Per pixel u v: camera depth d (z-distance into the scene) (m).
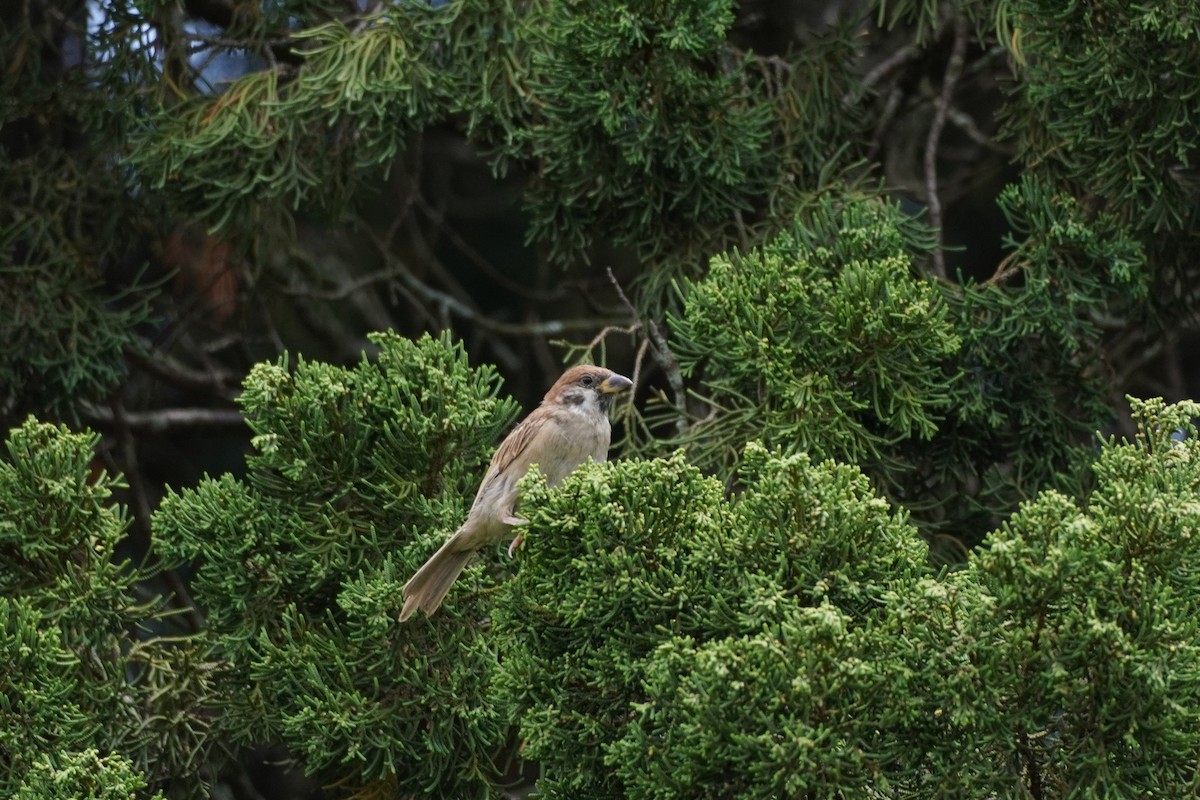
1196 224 11.62
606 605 7.25
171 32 13.21
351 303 17.98
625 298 11.53
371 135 12.52
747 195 11.88
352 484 9.59
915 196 13.22
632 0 10.91
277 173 12.46
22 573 9.64
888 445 10.12
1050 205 10.99
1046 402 10.91
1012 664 6.76
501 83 12.09
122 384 14.43
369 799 9.41
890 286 9.67
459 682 9.14
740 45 15.61
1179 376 14.98
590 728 7.41
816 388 9.67
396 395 9.60
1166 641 6.73
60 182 13.27
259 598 9.58
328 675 9.19
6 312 12.80
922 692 6.88
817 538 7.27
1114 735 6.86
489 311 18.38
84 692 9.42
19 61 13.45
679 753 6.75
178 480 17.05
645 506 7.33
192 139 12.52
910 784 7.19
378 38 12.30
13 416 13.18
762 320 9.70
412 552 9.27
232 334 15.46
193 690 9.95
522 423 9.92
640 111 11.10
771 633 6.67
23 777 8.45
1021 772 7.15
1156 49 10.59
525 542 7.58
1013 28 11.91
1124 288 10.92
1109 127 10.88
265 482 9.68
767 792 6.62
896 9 12.16
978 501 11.00
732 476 10.23
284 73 13.12
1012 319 10.62
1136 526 7.04
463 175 18.75
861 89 12.46
